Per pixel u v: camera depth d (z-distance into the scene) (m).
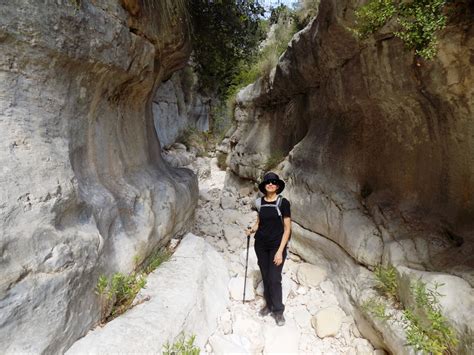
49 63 1.92
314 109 5.77
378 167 3.89
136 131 3.59
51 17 1.84
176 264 3.37
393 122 3.59
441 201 3.03
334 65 4.21
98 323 2.24
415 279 2.59
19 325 1.54
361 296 3.13
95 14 2.25
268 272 3.38
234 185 9.71
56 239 1.81
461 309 2.19
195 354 2.06
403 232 3.22
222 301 3.43
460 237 2.75
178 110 15.10
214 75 6.53
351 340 3.14
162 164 4.63
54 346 1.74
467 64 2.35
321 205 4.51
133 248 2.78
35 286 1.63
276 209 3.32
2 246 1.49
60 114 2.09
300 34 4.99
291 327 3.25
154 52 3.28
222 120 19.88
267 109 8.59
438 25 2.07
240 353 2.67
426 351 2.19
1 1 1.57
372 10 2.46
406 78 2.92
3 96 1.66
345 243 3.83
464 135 2.68
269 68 7.91
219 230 5.71
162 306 2.56
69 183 2.00
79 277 1.97
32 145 1.78
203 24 5.15
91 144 2.58
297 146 5.89
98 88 2.57
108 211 2.52
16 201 1.60
